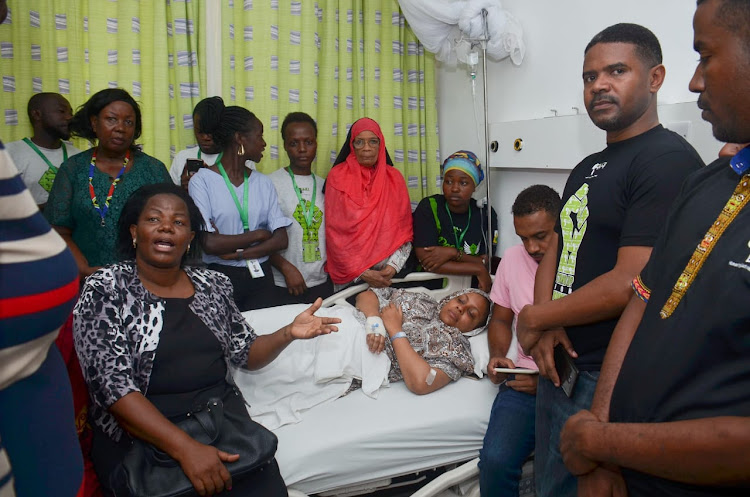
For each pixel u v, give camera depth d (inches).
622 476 38.1
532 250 78.4
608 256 53.9
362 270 104.2
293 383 77.2
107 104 83.4
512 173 119.0
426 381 79.0
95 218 84.9
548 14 105.1
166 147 111.0
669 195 48.2
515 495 69.6
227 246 93.1
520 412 72.4
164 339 58.1
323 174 126.0
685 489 33.0
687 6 78.5
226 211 95.1
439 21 117.9
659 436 31.8
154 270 60.4
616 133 54.9
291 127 107.5
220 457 53.1
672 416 33.4
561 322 53.6
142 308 58.1
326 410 75.5
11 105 100.2
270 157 120.7
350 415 74.0
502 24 108.7
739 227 31.8
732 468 28.8
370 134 106.4
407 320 87.3
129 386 53.6
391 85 129.4
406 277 107.2
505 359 78.5
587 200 55.1
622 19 89.5
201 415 56.8
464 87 131.8
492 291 87.7
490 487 69.3
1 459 21.3
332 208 107.7
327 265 111.1
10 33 98.3
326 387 78.4
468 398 78.7
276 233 99.5
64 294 24.3
